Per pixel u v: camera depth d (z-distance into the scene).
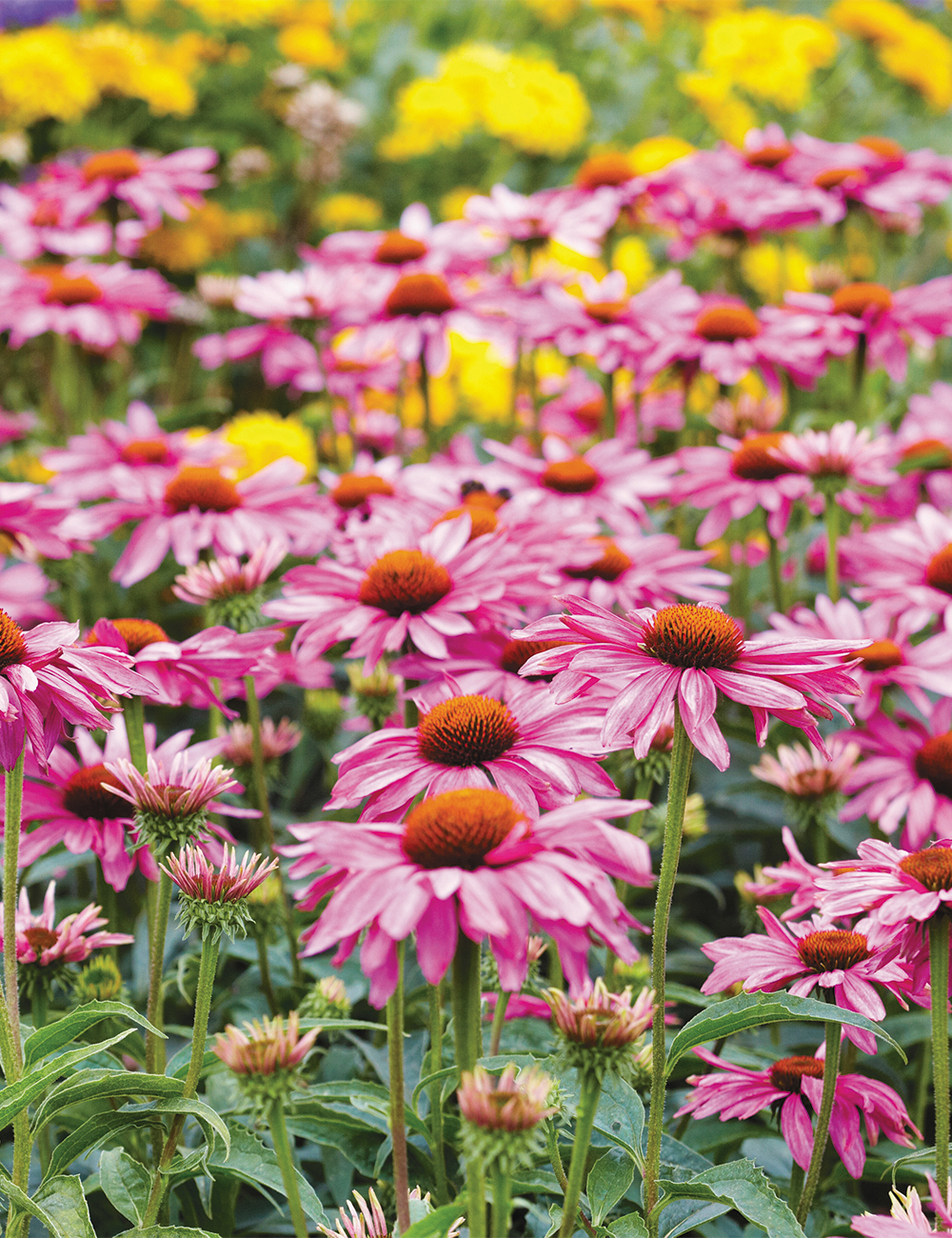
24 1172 1.18
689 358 1.72
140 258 2.56
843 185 1.89
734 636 1.20
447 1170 1.28
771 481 1.54
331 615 1.35
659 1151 1.19
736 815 1.52
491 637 1.37
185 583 1.39
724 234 1.94
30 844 1.31
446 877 1.11
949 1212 1.15
